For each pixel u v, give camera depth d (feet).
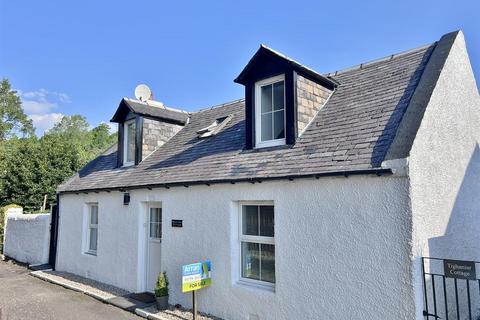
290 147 22.53
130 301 27.48
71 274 38.81
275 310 19.75
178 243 26.45
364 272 16.38
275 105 25.25
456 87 21.25
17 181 70.18
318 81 25.38
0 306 27.35
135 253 30.78
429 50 23.95
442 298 16.90
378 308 15.80
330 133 21.40
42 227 46.32
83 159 87.10
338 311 17.11
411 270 14.98
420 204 15.83
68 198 41.52
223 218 23.40
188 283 21.71
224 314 22.61
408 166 15.34
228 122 33.76
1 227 57.62
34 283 35.81
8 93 195.62
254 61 25.43
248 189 21.94
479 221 21.83
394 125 18.31
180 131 39.81
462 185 20.30
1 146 114.01
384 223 15.97
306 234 18.71
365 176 16.71
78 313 25.32
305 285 18.49
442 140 18.70
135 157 36.58
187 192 26.21
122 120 39.34
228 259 22.82
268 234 21.68
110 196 34.53
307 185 18.95
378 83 23.94
